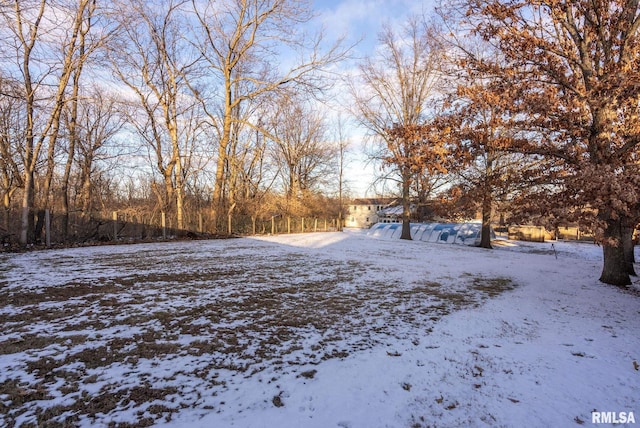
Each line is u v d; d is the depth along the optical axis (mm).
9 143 14797
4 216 14055
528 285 9359
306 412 3020
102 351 4145
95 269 9398
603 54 9430
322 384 3512
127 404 3053
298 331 5070
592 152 8352
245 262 11703
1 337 4480
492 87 8422
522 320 6051
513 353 4520
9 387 3268
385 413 3055
